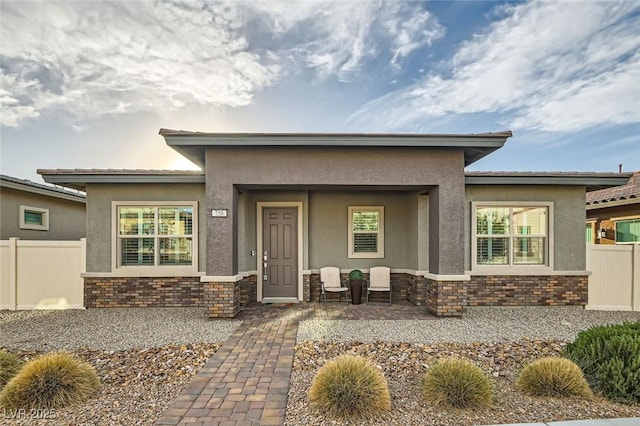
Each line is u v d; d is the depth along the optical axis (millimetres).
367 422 3428
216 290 7535
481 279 8977
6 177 9977
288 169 7578
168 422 3436
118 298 8898
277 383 4320
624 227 11500
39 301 8859
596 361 4180
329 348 5551
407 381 4363
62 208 12734
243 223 8922
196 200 9102
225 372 4660
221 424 3400
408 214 10031
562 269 9047
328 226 10125
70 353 5363
